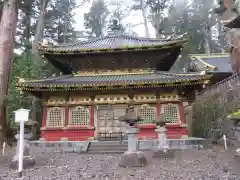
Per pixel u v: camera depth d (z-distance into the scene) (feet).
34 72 102.89
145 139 72.08
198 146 67.05
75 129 75.51
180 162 47.32
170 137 72.79
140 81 70.28
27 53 122.42
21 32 140.26
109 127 80.02
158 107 75.46
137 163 43.55
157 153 53.06
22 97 96.27
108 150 66.95
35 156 60.08
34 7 137.80
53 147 69.92
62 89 72.79
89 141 71.46
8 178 36.29
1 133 69.97
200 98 105.81
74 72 83.25
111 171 40.16
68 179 35.04
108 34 93.40
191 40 174.91
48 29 159.74
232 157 50.39
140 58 80.94
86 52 78.33
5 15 76.18
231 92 82.48
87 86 70.85
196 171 38.60
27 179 35.47
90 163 49.01
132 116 45.03
